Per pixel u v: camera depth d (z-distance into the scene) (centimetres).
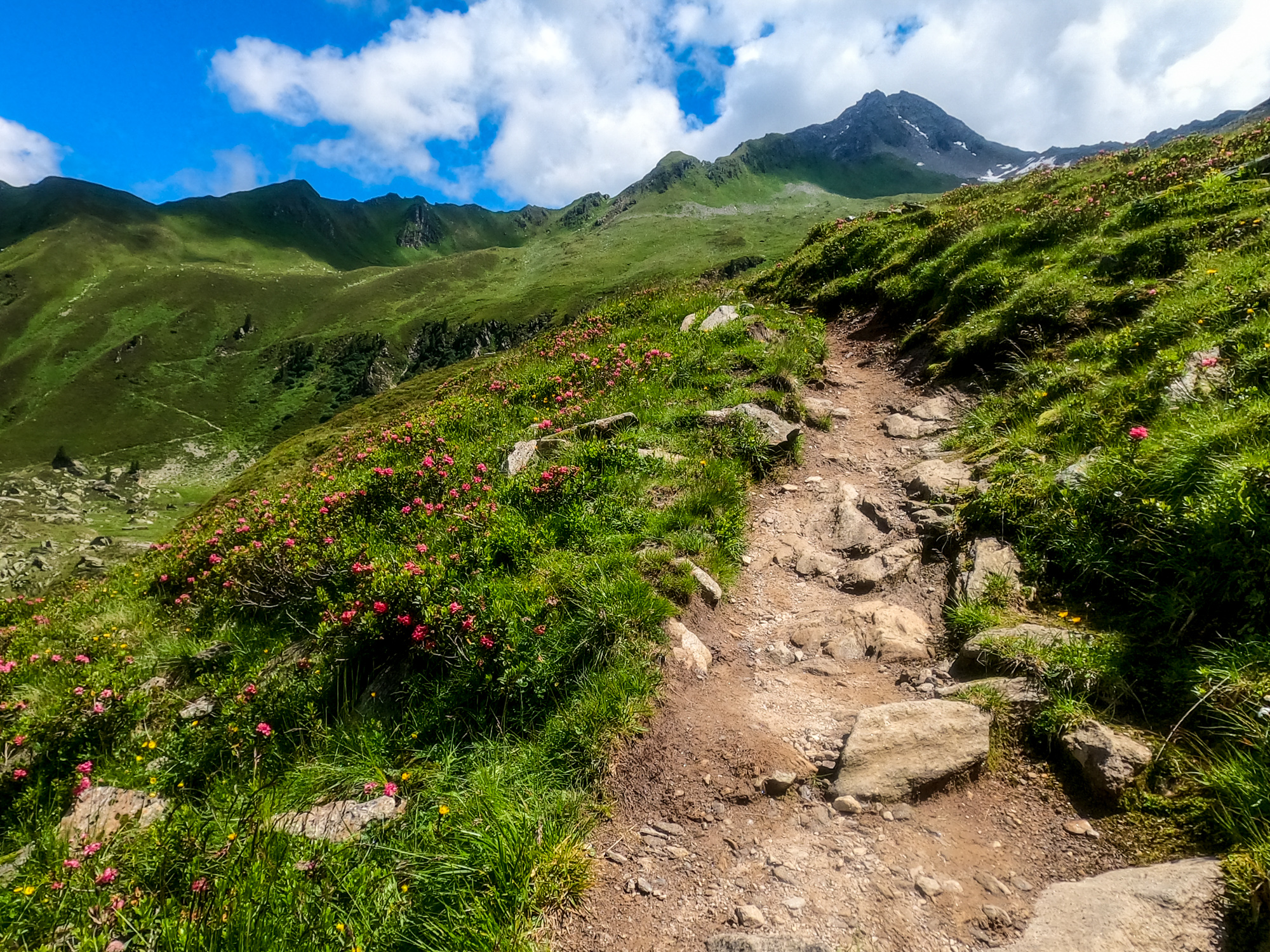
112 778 632
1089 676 466
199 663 820
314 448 4709
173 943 369
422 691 590
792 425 1072
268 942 365
